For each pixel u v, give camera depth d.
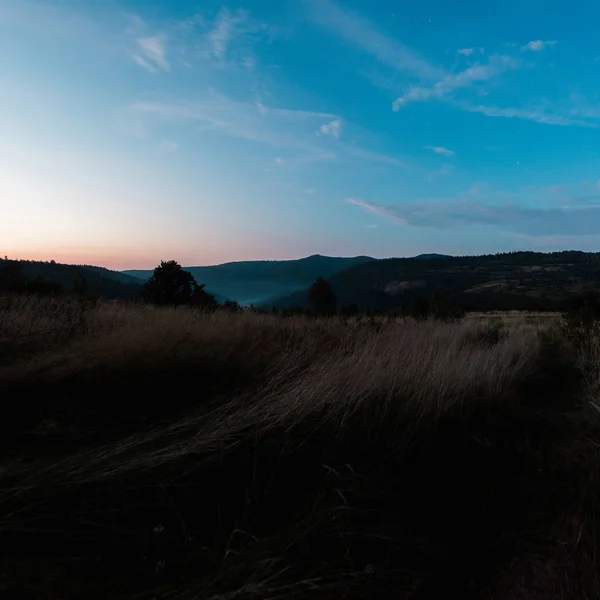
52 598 1.51
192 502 2.17
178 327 5.19
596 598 1.68
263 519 2.09
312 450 2.77
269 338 6.11
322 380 3.57
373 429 3.13
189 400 3.60
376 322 8.73
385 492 2.39
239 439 2.78
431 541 2.02
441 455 2.90
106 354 4.13
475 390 4.17
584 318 7.56
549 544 2.01
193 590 1.59
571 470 2.73
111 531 1.90
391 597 1.67
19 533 1.83
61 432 2.84
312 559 1.82
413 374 3.95
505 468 2.77
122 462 2.38
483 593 1.73
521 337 7.94
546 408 4.14
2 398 3.27
